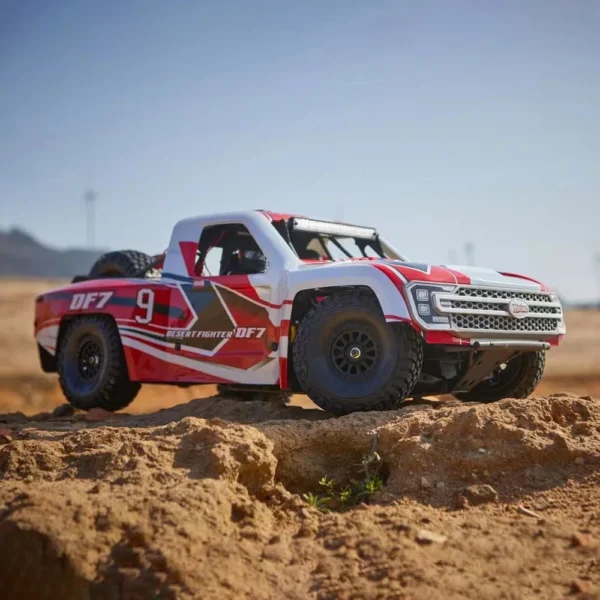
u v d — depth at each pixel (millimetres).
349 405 5906
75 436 5336
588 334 40812
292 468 5191
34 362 27250
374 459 5121
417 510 4520
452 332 5801
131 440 5168
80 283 8141
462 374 6277
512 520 4340
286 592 3863
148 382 7367
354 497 5000
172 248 7395
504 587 3738
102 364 7660
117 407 7742
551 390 19297
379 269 5898
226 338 6727
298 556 4105
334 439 5297
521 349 6371
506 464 4867
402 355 5797
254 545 4156
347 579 3896
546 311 6641
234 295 6703
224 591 3818
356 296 6039
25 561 4008
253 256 7480
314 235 7582
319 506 4930
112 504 4215
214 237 7277
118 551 3969
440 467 4898
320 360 6055
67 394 7914
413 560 3945
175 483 4496
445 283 5883
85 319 7875
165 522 4105
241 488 4609
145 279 7539
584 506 4469
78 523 4098
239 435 4934
